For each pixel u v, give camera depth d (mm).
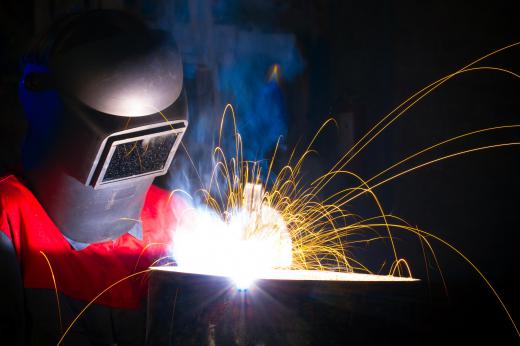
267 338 812
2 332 1089
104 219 1223
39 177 1188
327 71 2471
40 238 1185
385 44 2266
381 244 2232
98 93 1062
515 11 2180
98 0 2002
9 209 1161
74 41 1110
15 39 1963
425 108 2229
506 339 1777
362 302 836
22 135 1922
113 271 1247
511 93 2191
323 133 2393
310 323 812
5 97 1927
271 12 2373
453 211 2205
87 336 1227
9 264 1119
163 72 1101
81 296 1204
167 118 1097
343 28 2467
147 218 1369
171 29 2176
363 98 2301
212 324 828
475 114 2209
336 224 2242
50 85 1109
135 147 1123
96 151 1080
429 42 2232
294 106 2385
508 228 2168
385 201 2254
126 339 1258
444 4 2221
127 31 1122
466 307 1910
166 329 856
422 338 884
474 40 2207
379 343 843
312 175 2336
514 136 2182
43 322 1177
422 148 2229
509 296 1995
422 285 909
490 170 2193
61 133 1113
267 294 818
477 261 2168
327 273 1082
